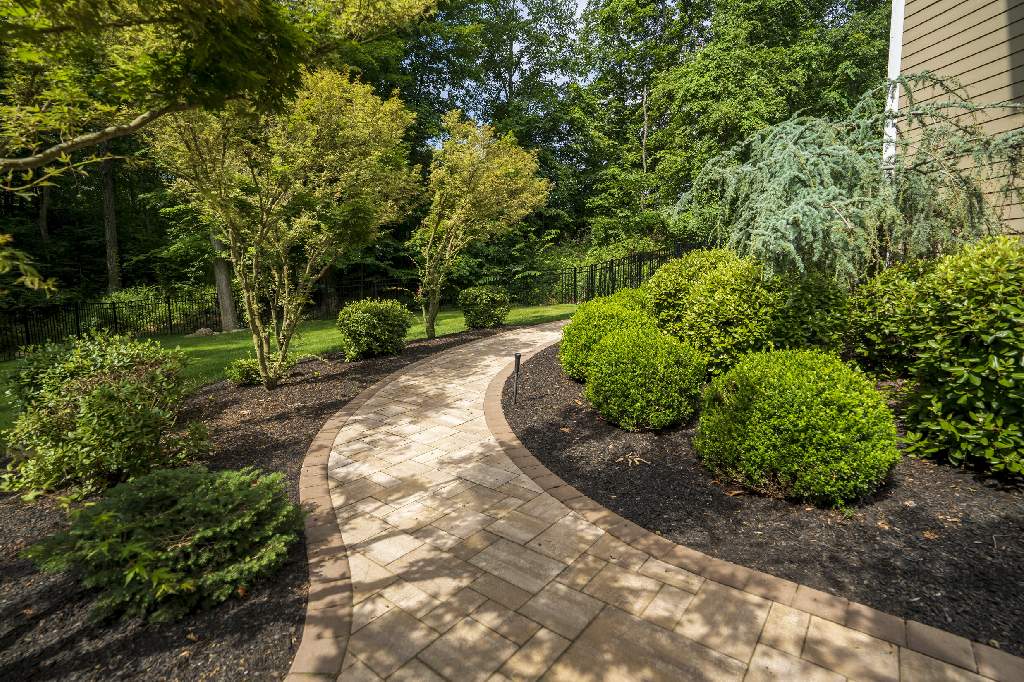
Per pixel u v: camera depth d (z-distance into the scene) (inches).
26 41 87.7
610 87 935.7
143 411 166.6
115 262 723.4
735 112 609.0
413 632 100.3
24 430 165.0
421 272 461.4
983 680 83.4
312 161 259.3
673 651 93.2
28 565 126.3
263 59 100.0
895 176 217.9
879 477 134.0
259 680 89.5
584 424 215.0
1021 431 134.2
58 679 90.6
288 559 126.5
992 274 147.2
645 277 562.6
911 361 193.6
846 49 665.0
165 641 99.7
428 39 821.9
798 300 213.9
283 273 311.0
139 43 129.3
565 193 979.9
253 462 191.5
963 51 252.1
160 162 234.2
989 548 115.0
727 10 673.0
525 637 98.1
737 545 125.0
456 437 212.5
